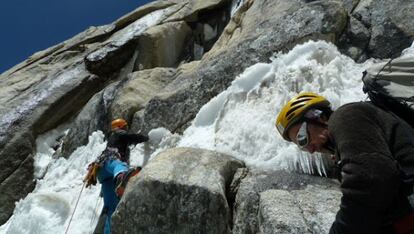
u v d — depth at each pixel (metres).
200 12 10.16
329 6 6.59
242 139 5.27
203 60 8.05
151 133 6.46
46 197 6.43
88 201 6.30
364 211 1.80
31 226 6.20
